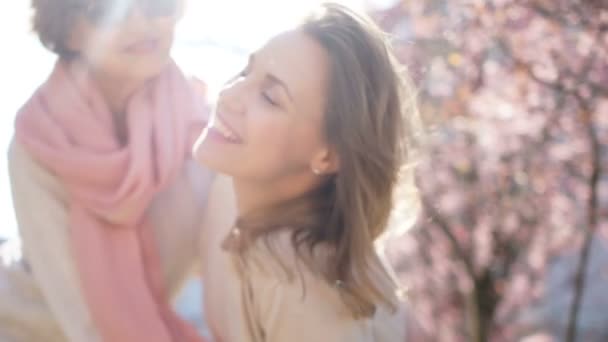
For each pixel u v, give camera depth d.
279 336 2.35
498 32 5.42
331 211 2.36
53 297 2.47
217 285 2.50
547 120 5.60
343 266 2.32
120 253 2.49
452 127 5.33
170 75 2.61
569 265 7.48
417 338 2.68
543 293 6.04
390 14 5.16
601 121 5.62
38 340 2.61
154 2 2.45
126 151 2.49
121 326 2.46
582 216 5.78
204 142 2.33
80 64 2.53
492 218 5.43
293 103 2.27
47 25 2.50
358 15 2.33
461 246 5.38
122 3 2.44
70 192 2.49
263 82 2.30
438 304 5.42
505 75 5.51
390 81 2.33
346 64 2.27
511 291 5.79
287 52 2.29
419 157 2.50
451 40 5.29
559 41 5.52
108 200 2.47
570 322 6.12
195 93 2.66
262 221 2.36
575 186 5.71
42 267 2.48
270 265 2.34
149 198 2.51
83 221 2.48
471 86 5.34
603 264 7.51
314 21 2.31
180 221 2.59
